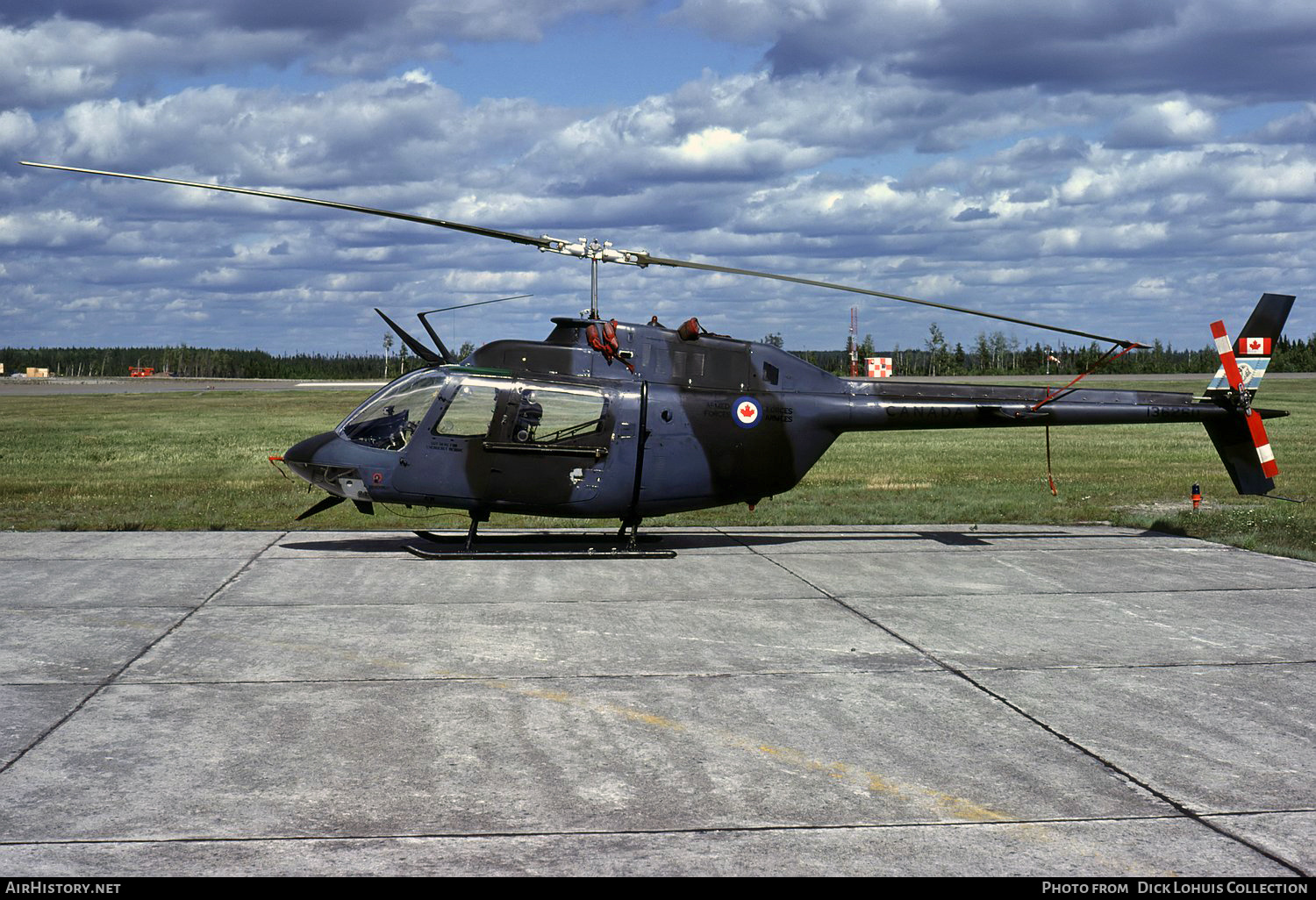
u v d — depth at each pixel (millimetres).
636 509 12734
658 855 4695
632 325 12891
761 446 12984
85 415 48281
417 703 6883
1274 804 5324
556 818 5082
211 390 88688
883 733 6352
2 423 41812
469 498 12320
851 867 4594
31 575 11141
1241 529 14953
